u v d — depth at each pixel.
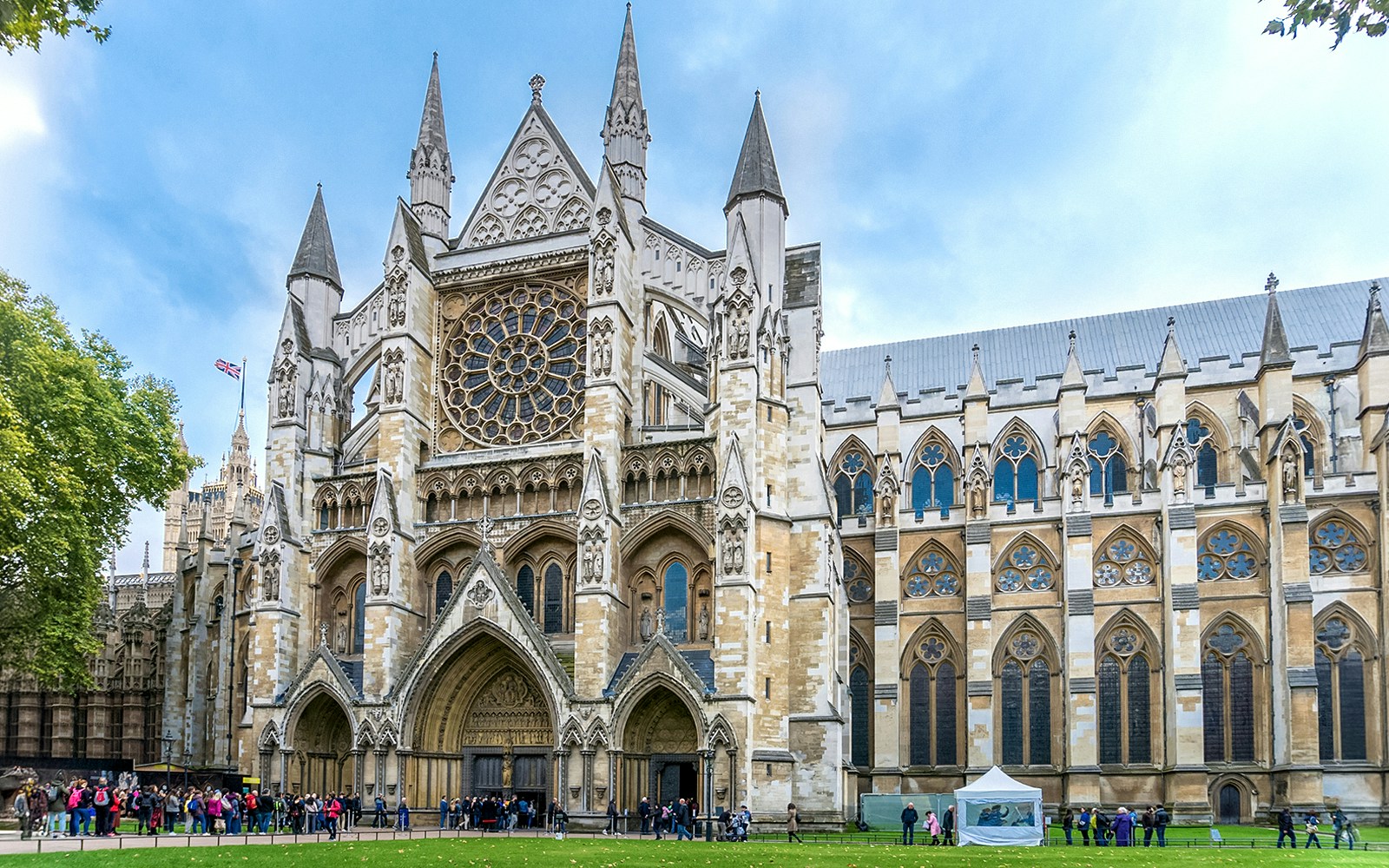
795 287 61.91
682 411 64.94
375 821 56.34
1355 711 64.69
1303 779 61.78
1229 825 64.56
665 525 58.06
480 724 60.50
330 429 68.12
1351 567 66.25
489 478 62.53
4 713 90.88
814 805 55.97
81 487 53.69
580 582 57.03
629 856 37.88
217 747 75.12
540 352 65.00
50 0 20.58
